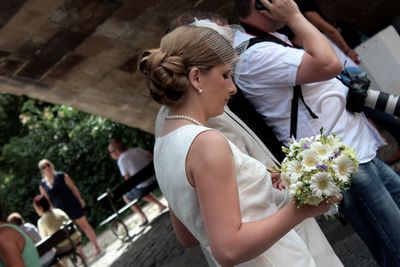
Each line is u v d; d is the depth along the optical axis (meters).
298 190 2.61
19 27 9.82
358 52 7.11
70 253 11.08
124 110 13.05
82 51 10.77
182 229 3.22
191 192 2.65
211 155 2.57
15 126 21.84
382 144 4.15
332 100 3.94
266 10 3.87
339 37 7.13
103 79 11.74
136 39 10.75
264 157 3.59
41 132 19.77
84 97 12.27
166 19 10.39
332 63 3.68
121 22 10.28
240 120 3.64
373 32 12.07
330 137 2.73
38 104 20.66
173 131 2.72
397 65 6.94
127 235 12.18
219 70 2.75
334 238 6.26
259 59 3.81
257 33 3.95
